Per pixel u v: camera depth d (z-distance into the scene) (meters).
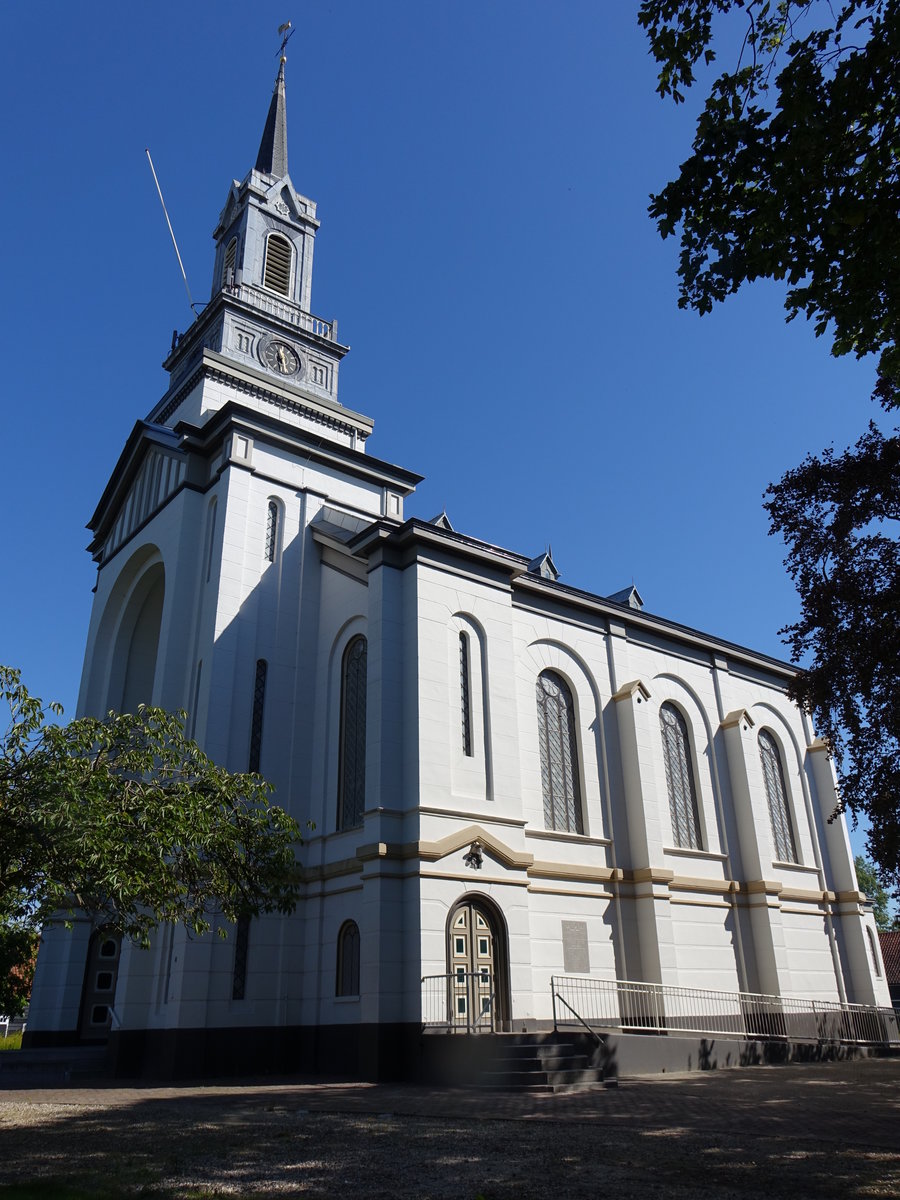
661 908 24.20
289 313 33.16
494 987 19.75
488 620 23.09
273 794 22.47
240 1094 15.72
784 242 9.81
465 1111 13.11
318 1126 11.73
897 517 16.47
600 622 27.53
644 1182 8.35
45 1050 23.06
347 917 20.41
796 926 29.12
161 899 12.34
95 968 26.84
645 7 10.00
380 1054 17.88
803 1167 8.94
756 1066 22.14
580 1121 12.07
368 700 21.16
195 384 29.23
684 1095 15.27
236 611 23.45
